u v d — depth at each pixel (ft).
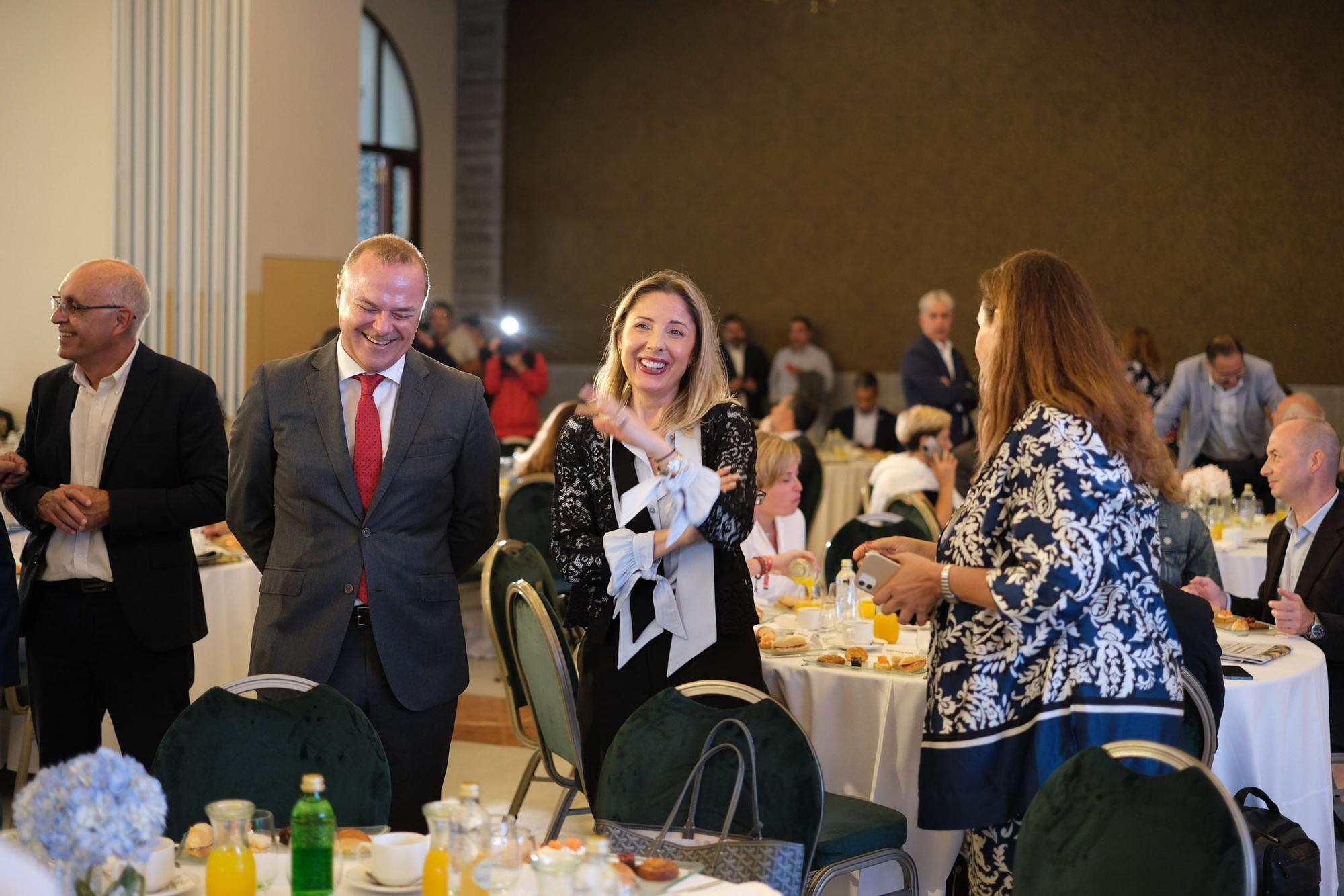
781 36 36.94
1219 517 20.26
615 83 39.09
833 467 28.35
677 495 8.42
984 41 34.71
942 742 7.37
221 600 14.19
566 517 9.02
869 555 8.26
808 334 36.29
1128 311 33.58
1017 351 7.49
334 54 29.58
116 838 5.13
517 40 40.24
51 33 22.99
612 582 8.60
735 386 36.09
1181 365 25.66
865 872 9.84
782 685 10.45
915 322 35.88
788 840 7.61
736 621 8.82
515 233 40.65
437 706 9.12
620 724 8.88
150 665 10.75
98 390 10.76
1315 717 10.34
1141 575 7.36
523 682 11.25
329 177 29.58
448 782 14.78
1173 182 32.91
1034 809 6.76
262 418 9.12
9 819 12.80
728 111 37.73
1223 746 9.68
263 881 6.13
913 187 35.70
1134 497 7.30
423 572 9.08
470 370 34.78
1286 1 31.55
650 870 6.15
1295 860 8.40
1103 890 6.36
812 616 11.80
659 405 9.11
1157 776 6.66
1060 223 34.17
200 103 23.21
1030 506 7.11
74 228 23.09
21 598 10.65
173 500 10.55
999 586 7.01
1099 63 33.53
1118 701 7.15
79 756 5.33
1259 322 32.24
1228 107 32.27
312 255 29.12
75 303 10.50
